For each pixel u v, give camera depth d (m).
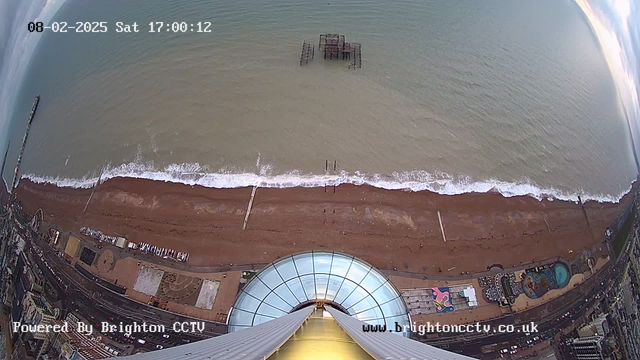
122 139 81.25
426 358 22.69
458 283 68.00
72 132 84.38
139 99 86.94
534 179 79.56
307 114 84.50
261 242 69.75
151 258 68.88
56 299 66.56
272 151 79.12
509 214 74.88
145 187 75.38
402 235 71.12
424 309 65.88
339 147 80.06
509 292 67.75
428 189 76.19
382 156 79.31
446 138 82.62
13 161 84.44
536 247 72.19
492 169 79.56
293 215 72.06
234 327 41.16
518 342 64.31
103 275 68.00
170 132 81.62
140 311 65.25
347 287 43.03
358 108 86.00
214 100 86.12
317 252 45.50
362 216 72.31
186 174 76.62
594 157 85.19
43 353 62.81
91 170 78.44
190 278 67.19
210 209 72.75
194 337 63.22
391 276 67.88
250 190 74.81
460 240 71.44
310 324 29.95
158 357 19.73
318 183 75.62
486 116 86.69
